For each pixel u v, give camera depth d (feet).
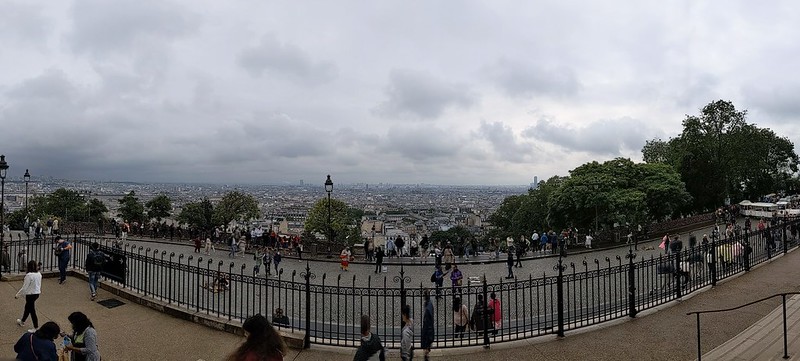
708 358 27.22
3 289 44.47
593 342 31.17
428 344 28.53
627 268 38.06
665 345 29.89
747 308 36.55
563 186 143.64
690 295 41.42
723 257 49.26
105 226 140.05
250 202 242.17
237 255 99.76
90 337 22.90
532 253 100.01
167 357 28.71
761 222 102.58
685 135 187.42
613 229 115.14
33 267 33.40
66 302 40.52
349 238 217.56
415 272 80.38
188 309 37.22
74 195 261.44
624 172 147.84
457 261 90.99
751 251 54.65
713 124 185.78
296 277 72.69
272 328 14.92
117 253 45.68
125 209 253.65
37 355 20.13
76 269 53.06
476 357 29.22
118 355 28.81
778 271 50.26
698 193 178.60
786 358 25.99
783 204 172.24
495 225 282.15
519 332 35.12
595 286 59.57
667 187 139.44
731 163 185.68
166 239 124.06
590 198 132.16
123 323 35.12
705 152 179.63
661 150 209.26
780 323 32.14
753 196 226.58
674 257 41.34
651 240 115.24
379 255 80.28
